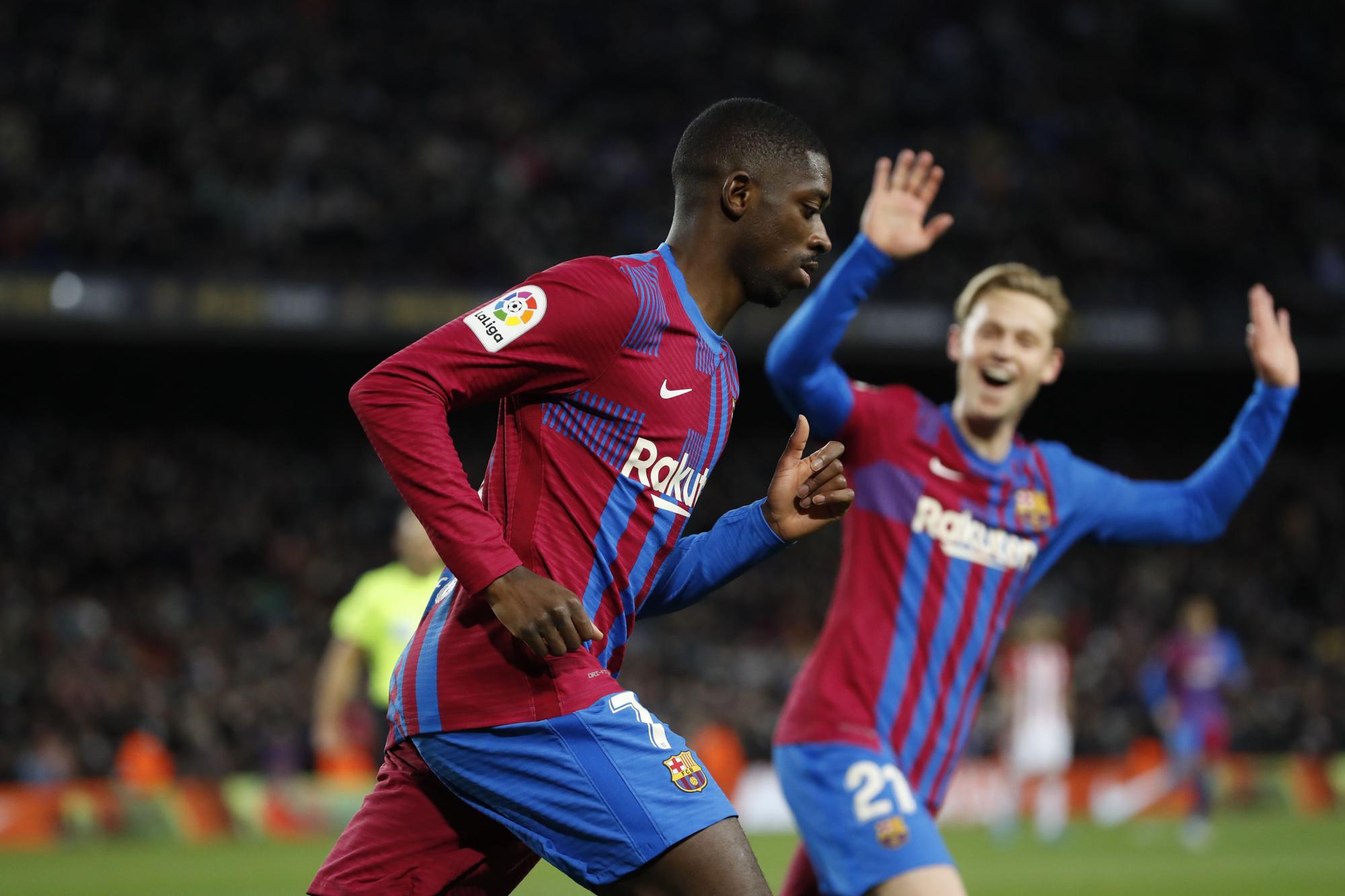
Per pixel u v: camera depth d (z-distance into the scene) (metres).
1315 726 71.81
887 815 13.98
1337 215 96.94
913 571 14.93
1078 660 74.56
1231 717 71.38
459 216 85.06
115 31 88.00
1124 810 61.97
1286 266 93.25
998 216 92.31
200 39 89.44
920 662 14.80
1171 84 104.12
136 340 75.81
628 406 10.10
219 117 85.69
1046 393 97.81
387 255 82.12
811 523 11.51
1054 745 50.12
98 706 58.62
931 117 98.69
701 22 100.75
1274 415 16.27
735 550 11.59
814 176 10.66
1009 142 98.25
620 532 10.22
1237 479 16.27
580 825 9.83
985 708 67.06
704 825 9.80
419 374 9.52
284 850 46.84
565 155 91.19
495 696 9.92
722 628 76.88
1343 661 79.44
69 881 37.38
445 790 10.40
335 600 77.75
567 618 9.46
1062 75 103.19
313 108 88.44
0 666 62.31
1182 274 92.94
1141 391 97.06
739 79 98.12
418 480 9.46
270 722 60.53
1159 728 66.38
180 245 78.25
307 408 89.81
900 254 14.72
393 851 10.37
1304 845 47.44
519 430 10.16
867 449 15.09
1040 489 15.50
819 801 14.30
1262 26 108.19
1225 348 86.62
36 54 85.69
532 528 10.00
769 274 10.68
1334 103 104.88
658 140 94.62
